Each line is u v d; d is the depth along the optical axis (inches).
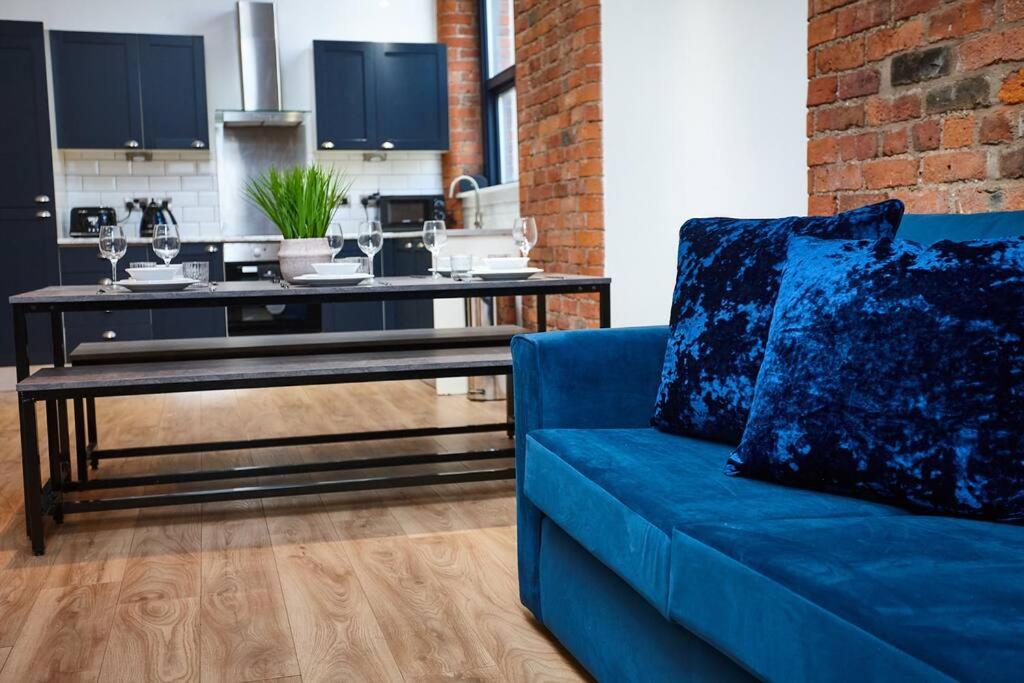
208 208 292.7
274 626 90.3
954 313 58.2
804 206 195.6
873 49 107.7
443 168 315.9
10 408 219.5
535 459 82.7
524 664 81.6
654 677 64.7
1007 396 56.1
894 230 77.4
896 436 59.1
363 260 143.1
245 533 120.5
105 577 104.7
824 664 43.8
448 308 225.0
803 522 55.9
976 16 94.0
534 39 215.8
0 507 133.9
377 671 80.4
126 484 128.3
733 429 77.1
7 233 246.5
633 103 187.0
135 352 136.2
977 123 94.7
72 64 263.6
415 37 311.1
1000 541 51.9
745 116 191.5
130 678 79.6
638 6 185.6
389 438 158.4
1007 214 71.7
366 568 106.4
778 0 189.6
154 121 271.6
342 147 291.3
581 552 77.5
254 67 288.0
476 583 101.2
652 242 190.4
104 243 134.7
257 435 181.3
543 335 87.6
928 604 42.8
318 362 126.0
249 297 124.9
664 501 62.0
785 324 67.2
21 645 86.6
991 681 36.2
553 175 208.1
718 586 52.2
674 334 84.7
